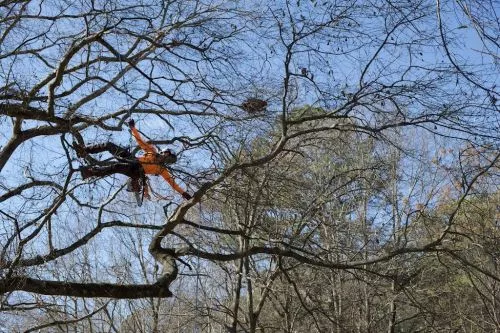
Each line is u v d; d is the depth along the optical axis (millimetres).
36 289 11094
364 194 19344
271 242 14680
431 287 21984
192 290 21922
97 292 11555
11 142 11492
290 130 13711
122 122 11477
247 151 12750
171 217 13547
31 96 11391
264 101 12375
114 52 10984
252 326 18734
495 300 21000
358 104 11828
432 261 19938
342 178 18516
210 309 19609
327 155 17156
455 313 20656
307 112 13195
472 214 19594
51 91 10906
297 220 16594
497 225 19484
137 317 21234
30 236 11109
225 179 13086
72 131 10977
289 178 14898
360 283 20781
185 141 12531
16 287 10797
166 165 11672
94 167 11211
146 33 12031
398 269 19766
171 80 12688
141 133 12539
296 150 14430
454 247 17906
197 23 12023
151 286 12070
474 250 18859
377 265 20500
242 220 17438
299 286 20125
